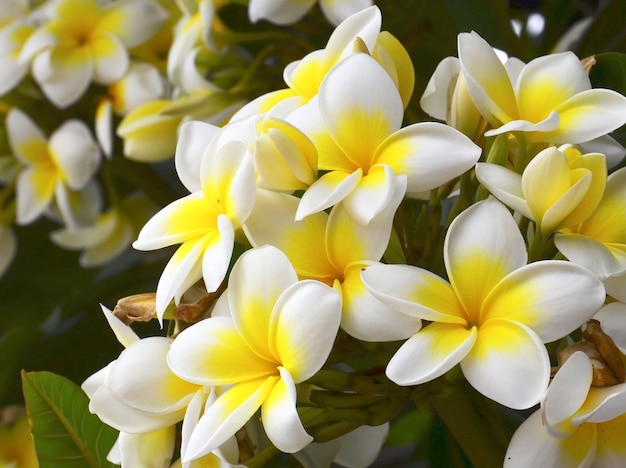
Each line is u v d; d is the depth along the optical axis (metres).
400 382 0.48
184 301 0.54
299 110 0.54
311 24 0.82
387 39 0.57
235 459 0.52
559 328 0.48
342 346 0.53
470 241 0.50
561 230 0.51
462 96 0.54
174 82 0.82
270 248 0.51
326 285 0.49
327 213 0.54
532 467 0.48
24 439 0.82
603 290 0.48
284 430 0.48
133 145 0.83
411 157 0.51
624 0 0.80
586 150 0.57
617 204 0.52
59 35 0.83
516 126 0.52
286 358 0.50
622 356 0.49
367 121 0.52
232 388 0.50
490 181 0.51
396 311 0.49
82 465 0.59
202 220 0.54
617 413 0.47
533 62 0.55
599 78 0.68
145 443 0.54
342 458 0.61
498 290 0.49
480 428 0.56
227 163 0.53
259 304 0.51
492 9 0.82
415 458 0.81
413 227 0.55
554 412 0.46
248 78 0.80
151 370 0.53
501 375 0.47
